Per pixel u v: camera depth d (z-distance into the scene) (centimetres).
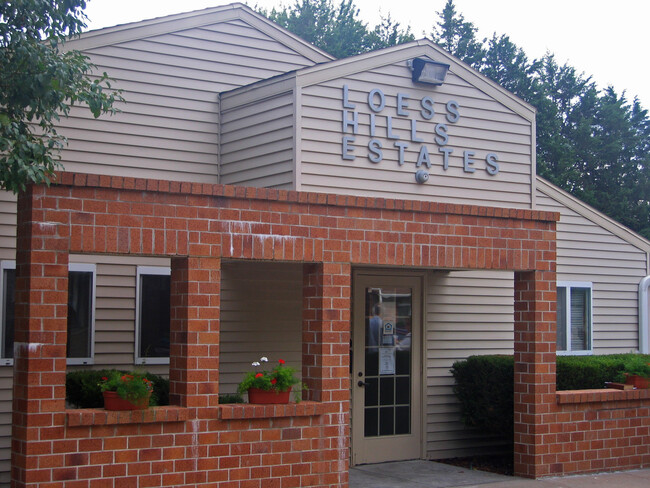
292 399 988
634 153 3170
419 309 1118
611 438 1024
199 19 1073
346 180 960
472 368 1091
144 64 1033
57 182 708
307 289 859
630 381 1068
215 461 759
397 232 889
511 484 932
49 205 705
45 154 750
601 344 1316
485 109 1076
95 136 995
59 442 688
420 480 968
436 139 1032
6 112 750
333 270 845
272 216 816
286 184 942
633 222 2859
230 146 1042
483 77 1076
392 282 1097
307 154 938
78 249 715
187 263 767
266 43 1123
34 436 678
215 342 771
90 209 723
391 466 1055
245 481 773
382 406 1079
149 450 727
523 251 974
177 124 1045
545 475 966
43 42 958
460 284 1159
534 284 980
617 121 3161
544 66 3356
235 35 1100
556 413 980
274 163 964
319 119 950
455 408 1140
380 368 1080
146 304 992
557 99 3309
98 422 700
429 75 1012
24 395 685
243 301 1028
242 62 1101
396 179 996
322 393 826
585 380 1095
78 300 952
